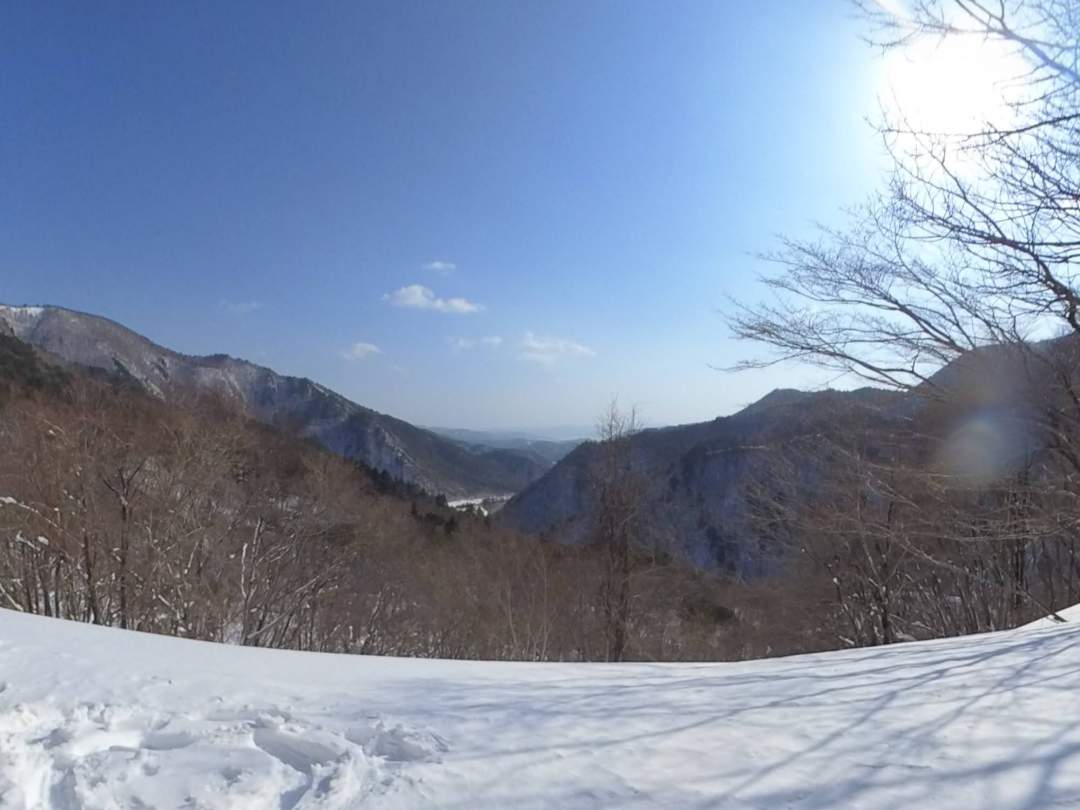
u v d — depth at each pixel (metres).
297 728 3.49
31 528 14.97
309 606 20.72
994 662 4.86
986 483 8.34
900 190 6.61
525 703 4.02
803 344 7.99
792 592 19.92
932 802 2.65
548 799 2.78
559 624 20.66
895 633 16.17
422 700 4.07
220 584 17.44
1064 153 5.48
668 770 3.02
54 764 3.03
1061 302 6.43
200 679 4.21
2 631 4.97
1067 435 7.58
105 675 4.07
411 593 23.39
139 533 16.42
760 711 3.81
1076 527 8.12
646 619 21.19
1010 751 3.07
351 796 2.85
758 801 2.72
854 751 3.17
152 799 2.78
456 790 2.88
